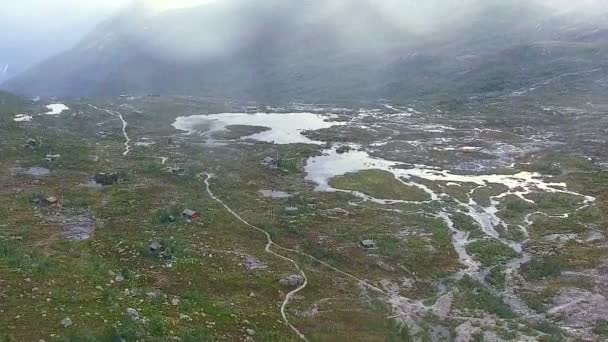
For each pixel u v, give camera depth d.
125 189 89.62
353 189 99.31
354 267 66.44
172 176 100.19
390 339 47.91
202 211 80.50
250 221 78.62
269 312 49.72
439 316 54.34
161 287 51.66
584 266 64.94
